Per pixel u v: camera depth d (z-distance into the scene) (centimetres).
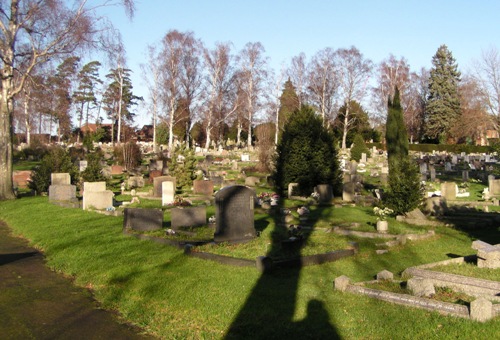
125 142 4741
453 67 8150
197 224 1494
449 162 4484
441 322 684
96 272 1073
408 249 1251
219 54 6381
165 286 924
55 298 926
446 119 7850
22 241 1525
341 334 674
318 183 2417
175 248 1226
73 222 1703
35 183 2784
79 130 9150
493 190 2494
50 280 1055
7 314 834
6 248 1410
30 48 2547
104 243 1337
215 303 820
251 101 6850
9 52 2470
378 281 894
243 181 3241
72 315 830
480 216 1745
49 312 845
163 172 3206
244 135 9312
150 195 2486
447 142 7944
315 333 683
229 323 740
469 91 5612
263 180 3172
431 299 758
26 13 2417
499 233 1477
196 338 706
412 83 7975
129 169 3997
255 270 1000
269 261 990
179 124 7881
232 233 1262
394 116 2834
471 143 7656
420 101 8612
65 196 2288
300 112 2511
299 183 2422
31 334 743
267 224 1575
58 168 2841
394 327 681
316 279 947
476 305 681
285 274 981
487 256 949
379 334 665
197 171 3206
